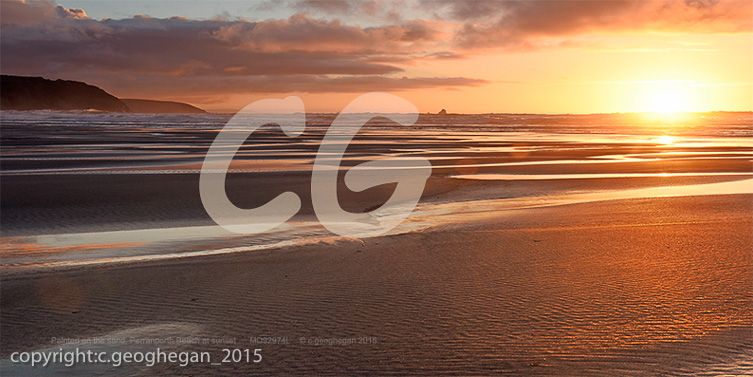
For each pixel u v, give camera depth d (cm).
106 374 607
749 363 606
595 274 944
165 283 916
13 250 1236
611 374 586
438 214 1662
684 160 3509
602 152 4203
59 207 1761
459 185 2309
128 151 3988
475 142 5425
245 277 949
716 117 19512
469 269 984
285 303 812
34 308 805
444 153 4006
